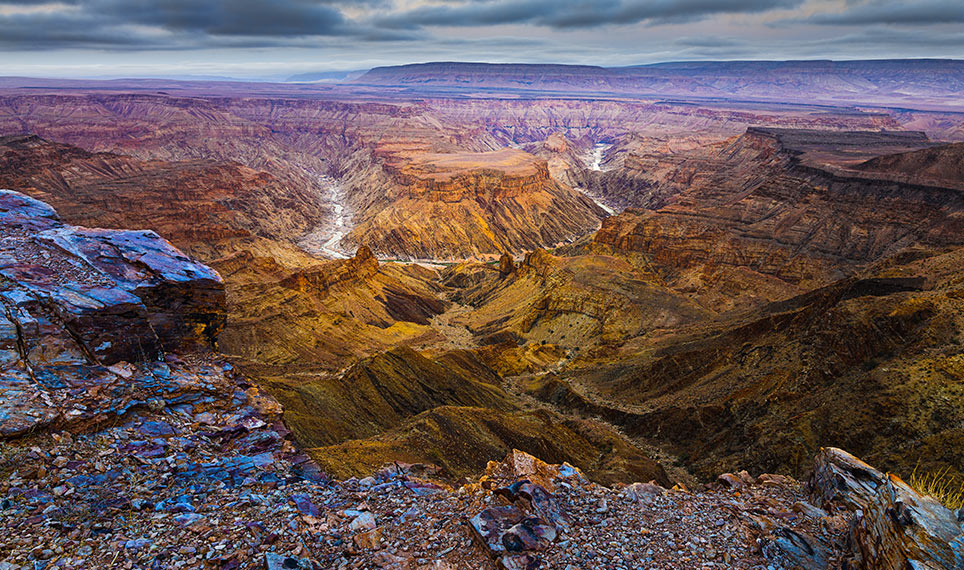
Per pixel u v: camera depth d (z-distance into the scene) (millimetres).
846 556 12938
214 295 23344
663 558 13023
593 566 12422
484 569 12391
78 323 19266
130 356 20359
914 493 11773
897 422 45125
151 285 21859
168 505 14273
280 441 19469
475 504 15281
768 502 16906
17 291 19734
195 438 17953
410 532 14109
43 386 17094
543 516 14289
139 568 11688
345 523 14539
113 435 16672
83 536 12445
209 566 12047
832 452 18625
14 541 11836
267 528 13781
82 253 22938
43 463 14547
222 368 22562
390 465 20125
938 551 10234
